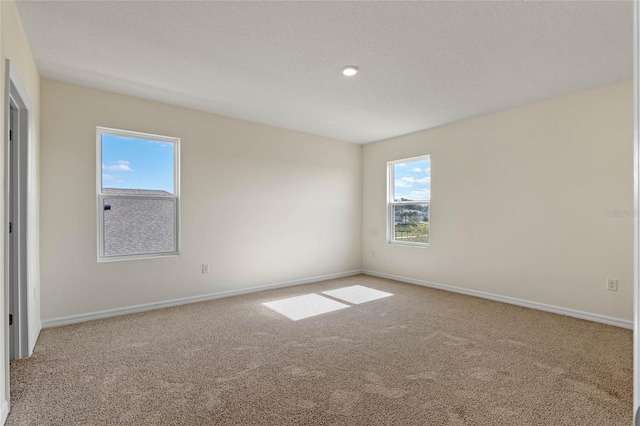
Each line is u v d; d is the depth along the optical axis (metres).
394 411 1.79
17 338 2.41
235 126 4.33
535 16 2.12
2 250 1.71
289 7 2.04
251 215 4.48
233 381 2.11
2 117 1.76
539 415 1.75
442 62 2.76
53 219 3.11
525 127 3.79
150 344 2.69
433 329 3.05
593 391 1.99
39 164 3.01
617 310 3.15
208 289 4.09
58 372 2.21
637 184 0.46
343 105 3.83
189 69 2.93
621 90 3.14
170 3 2.01
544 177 3.64
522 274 3.82
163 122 3.76
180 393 1.96
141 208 3.69
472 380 2.12
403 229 5.30
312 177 5.17
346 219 5.64
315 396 1.93
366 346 2.66
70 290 3.20
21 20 2.18
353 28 2.27
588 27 2.24
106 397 1.92
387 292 4.47
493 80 3.12
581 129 3.38
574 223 3.42
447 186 4.58
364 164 5.86
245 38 2.41
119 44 2.50
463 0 1.96
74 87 3.24
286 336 2.88
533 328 3.07
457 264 4.46
